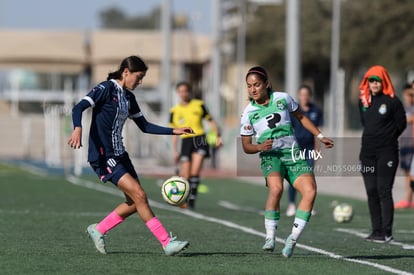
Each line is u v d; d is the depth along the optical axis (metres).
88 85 145.25
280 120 23.45
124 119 23.52
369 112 29.03
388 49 108.88
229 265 22.22
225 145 96.00
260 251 25.55
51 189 52.50
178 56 143.25
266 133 23.47
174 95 94.81
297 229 23.52
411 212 41.75
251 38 138.25
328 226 34.78
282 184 23.69
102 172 23.28
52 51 138.12
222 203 46.19
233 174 71.94
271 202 23.72
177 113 41.72
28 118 115.19
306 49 129.00
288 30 60.53
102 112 23.08
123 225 32.38
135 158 87.50
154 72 144.00
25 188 52.88
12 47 138.12
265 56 136.88
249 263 22.62
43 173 70.31
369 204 29.41
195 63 148.12
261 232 31.55
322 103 142.25
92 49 140.62
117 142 23.31
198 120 41.56
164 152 79.75
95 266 21.80
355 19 116.50
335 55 68.81
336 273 21.25
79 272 20.88
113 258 23.25
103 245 24.16
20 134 114.50
